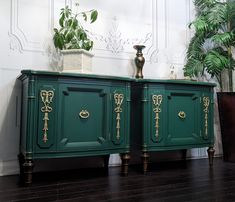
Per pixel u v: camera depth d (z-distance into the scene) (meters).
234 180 1.60
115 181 1.57
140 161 2.13
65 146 1.53
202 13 2.34
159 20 2.30
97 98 1.64
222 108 2.22
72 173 1.77
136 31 2.20
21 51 1.79
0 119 1.73
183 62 2.38
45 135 1.48
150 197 1.28
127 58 2.16
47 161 1.84
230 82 2.33
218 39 2.12
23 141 1.60
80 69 1.69
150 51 2.24
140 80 1.78
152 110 1.80
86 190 1.39
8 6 1.77
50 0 1.89
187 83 1.91
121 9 2.15
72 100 1.57
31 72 1.44
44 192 1.34
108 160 1.96
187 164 2.11
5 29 1.76
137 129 1.87
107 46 2.08
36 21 1.85
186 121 1.93
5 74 1.75
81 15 1.99
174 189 1.41
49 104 1.49
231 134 2.17
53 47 1.88
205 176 1.70
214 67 2.12
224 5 2.24
